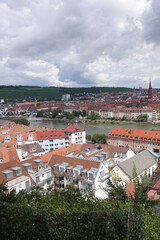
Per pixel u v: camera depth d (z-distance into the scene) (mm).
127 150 85438
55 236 18625
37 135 124938
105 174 59906
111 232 18781
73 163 62656
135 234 18609
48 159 72812
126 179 63250
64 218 18906
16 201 24844
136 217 19297
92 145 93500
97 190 52312
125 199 25438
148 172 74312
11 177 51188
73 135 136500
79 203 25766
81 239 18641
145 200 23984
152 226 19297
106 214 19188
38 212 19141
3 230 18406
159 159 82062
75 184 59125
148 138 117188
